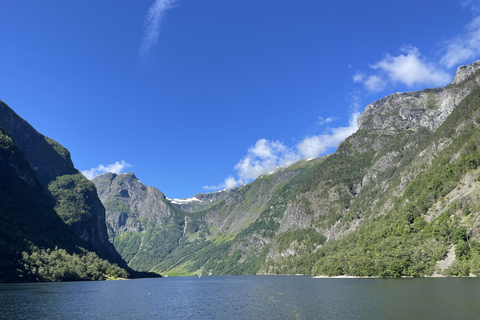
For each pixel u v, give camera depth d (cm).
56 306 11712
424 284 13938
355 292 13150
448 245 18200
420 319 7700
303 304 10931
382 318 8025
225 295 15762
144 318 9575
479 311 8188
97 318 9594
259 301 12562
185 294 16838
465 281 14125
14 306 11481
